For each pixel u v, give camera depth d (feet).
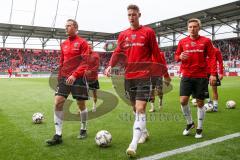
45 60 137.59
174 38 122.83
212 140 14.52
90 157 12.07
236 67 90.99
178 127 17.88
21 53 134.21
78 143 14.32
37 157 12.16
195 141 14.40
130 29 13.42
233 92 39.86
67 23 14.52
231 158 11.65
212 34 110.01
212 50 14.79
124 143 14.24
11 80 85.30
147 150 12.96
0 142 14.62
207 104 23.65
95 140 13.65
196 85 15.02
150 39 12.89
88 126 18.53
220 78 22.82
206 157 11.81
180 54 15.46
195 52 14.75
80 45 14.56
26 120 20.86
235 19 96.07
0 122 20.13
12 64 128.77
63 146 13.80
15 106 28.73
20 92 44.60
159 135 15.83
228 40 111.96
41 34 125.39
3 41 126.00
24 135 16.11
